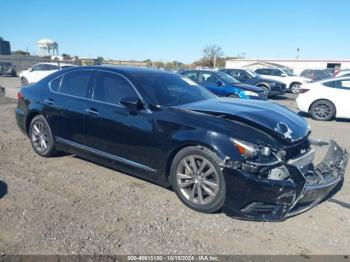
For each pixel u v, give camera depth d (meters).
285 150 3.57
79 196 4.10
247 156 3.36
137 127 4.14
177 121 3.85
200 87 5.15
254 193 3.33
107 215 3.66
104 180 4.61
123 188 4.36
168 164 4.02
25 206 3.81
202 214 3.73
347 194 4.34
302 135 3.86
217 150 3.50
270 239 3.29
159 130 3.95
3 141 6.51
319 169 4.02
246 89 12.02
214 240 3.25
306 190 3.38
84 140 4.84
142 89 4.30
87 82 4.89
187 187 3.89
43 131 5.52
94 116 4.59
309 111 10.88
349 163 5.59
